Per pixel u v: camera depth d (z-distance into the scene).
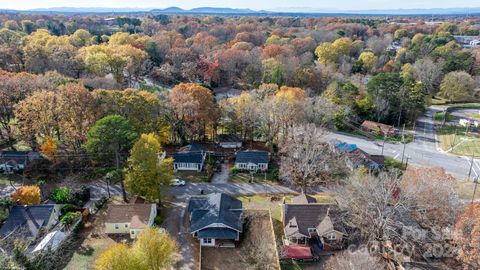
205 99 69.69
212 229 42.56
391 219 41.66
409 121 92.12
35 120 56.75
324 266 38.94
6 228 41.66
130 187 47.25
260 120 69.19
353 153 66.25
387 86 91.44
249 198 53.38
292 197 53.81
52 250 37.84
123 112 60.47
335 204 45.72
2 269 26.81
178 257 40.12
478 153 73.12
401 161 68.19
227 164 65.88
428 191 41.00
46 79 69.88
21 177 56.94
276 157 68.31
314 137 63.31
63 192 49.69
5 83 62.69
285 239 43.22
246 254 41.09
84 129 57.59
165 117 67.62
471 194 54.41
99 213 48.16
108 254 32.28
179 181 57.41
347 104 88.75
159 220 45.94
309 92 92.44
